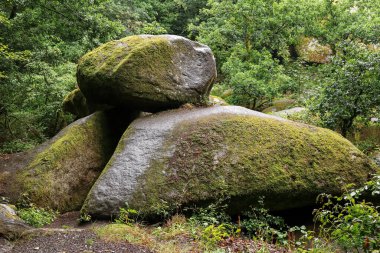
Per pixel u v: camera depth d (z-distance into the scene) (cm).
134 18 1761
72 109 1191
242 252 512
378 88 912
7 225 576
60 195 784
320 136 721
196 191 649
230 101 1568
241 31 1645
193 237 552
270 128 716
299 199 667
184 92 862
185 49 892
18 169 805
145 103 844
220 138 699
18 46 1166
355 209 436
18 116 1248
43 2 1164
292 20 1592
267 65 1491
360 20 1585
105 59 859
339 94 948
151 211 642
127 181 682
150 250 512
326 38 1728
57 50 1229
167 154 700
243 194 645
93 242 539
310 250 495
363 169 688
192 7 2577
